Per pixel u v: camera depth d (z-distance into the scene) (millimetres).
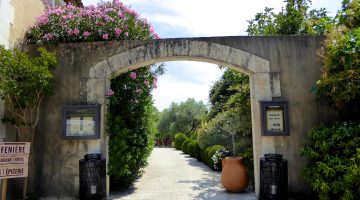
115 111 7047
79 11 7035
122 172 6824
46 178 6094
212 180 8695
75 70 6387
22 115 6289
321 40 6301
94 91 6293
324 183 4930
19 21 6598
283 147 5980
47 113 6266
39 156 6152
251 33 8922
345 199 4691
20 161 4941
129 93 7266
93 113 6078
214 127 11133
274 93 6133
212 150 11500
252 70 6211
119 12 7047
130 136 7121
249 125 7535
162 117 32500
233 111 8203
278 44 6293
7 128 6113
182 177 9305
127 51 6371
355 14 5949
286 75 6195
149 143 8844
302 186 5895
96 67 6367
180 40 6332
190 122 30719
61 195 6039
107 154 6367
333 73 5613
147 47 6359
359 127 5145
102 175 5730
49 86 5941
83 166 5617
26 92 5660
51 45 6492
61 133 6176
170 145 33281
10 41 6219
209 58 6285
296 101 6113
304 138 6004
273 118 5984
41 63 5824
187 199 6219
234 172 6785
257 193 6066
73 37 6613
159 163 13727
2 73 5328
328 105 6086
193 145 16766
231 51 6273
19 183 6125
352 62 5414
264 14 8828
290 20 8406
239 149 8016
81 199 5578
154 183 8203
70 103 6273
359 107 5953
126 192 6992
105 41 6441
